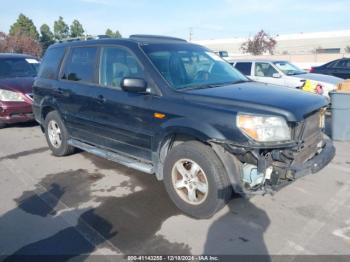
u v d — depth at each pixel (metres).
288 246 2.89
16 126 7.85
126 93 3.88
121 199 3.83
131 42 4.02
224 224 3.26
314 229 3.14
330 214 3.41
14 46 42.19
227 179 3.17
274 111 2.97
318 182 4.21
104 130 4.30
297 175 2.94
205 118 3.13
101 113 4.24
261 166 2.94
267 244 2.92
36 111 5.71
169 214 3.47
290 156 3.01
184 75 3.84
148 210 3.56
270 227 3.19
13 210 3.61
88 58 4.55
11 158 5.45
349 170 4.65
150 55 3.81
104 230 3.18
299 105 3.13
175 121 3.31
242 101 3.12
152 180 4.38
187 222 3.31
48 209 3.62
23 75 8.09
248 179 3.10
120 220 3.36
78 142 4.94
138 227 3.22
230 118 2.99
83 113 4.57
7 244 2.96
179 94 3.43
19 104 7.16
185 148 3.31
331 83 9.29
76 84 4.67
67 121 5.00
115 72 4.12
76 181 4.39
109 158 4.26
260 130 2.90
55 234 3.12
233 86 3.79
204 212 3.27
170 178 3.52
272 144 2.90
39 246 2.93
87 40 4.73
